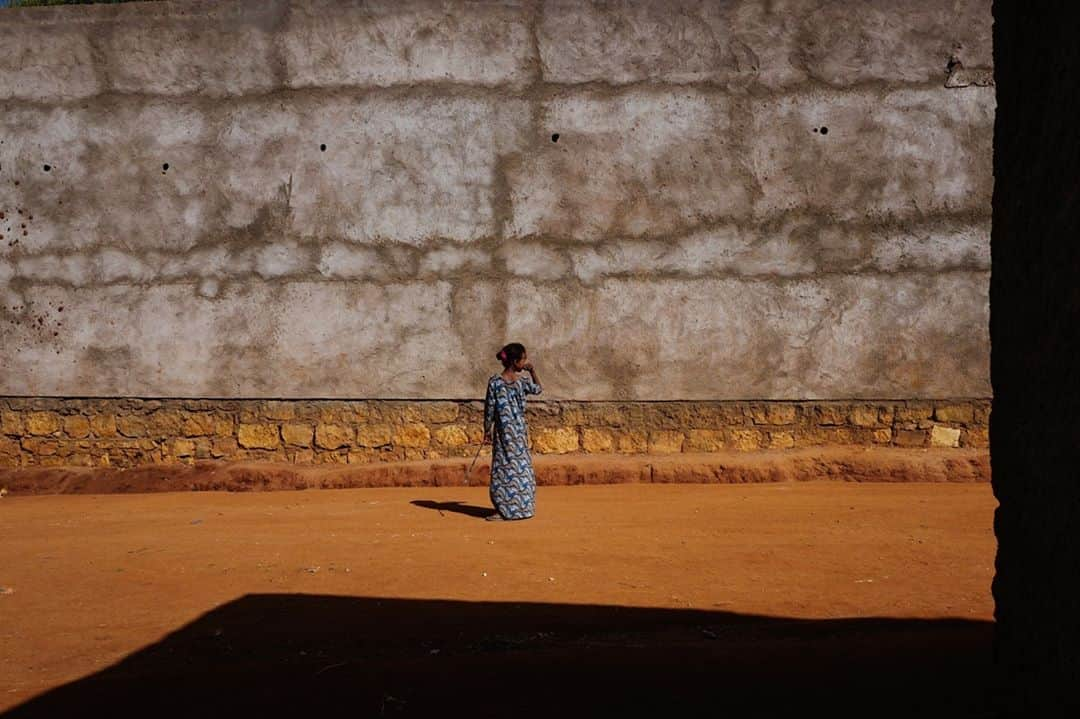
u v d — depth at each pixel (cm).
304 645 525
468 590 642
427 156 1195
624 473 1136
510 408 919
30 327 1227
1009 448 329
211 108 1210
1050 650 299
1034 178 314
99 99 1218
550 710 394
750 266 1177
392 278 1201
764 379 1177
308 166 1204
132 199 1218
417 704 409
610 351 1186
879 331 1170
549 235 1188
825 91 1168
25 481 1189
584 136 1183
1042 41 310
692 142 1176
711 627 547
